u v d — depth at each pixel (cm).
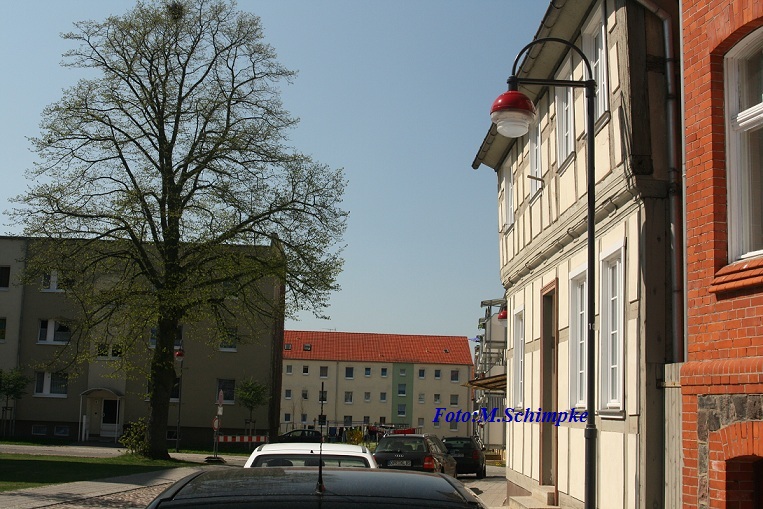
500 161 2030
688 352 796
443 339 9812
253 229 3091
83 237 2970
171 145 3100
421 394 9356
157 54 3070
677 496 876
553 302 1534
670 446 898
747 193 758
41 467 2473
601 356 1102
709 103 775
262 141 3112
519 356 1856
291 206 3122
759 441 670
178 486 353
